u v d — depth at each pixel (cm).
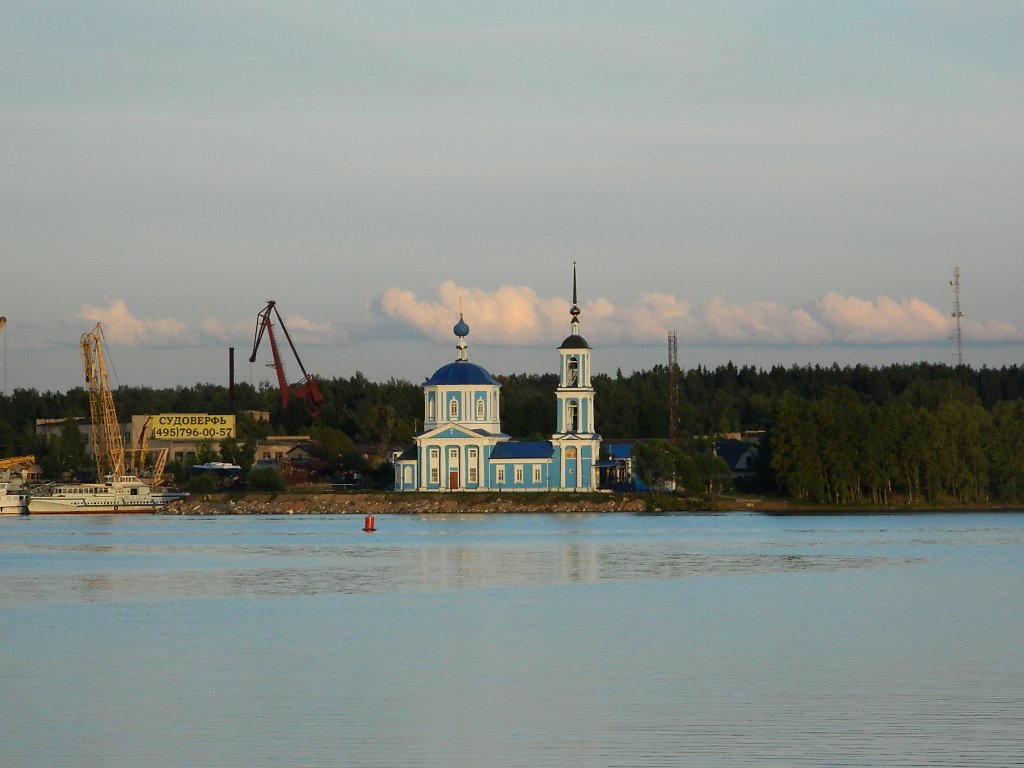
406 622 16950
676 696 12262
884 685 12681
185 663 14038
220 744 10700
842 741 10675
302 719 11488
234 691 12594
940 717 11400
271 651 14762
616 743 10675
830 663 13825
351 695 12394
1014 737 10762
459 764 10162
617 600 19188
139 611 18275
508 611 18000
